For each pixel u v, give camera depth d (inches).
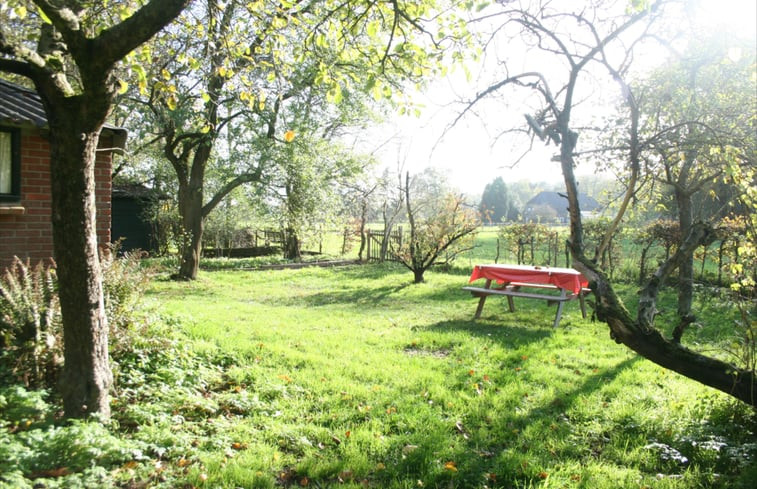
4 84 285.0
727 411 183.9
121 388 187.8
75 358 157.3
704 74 256.2
